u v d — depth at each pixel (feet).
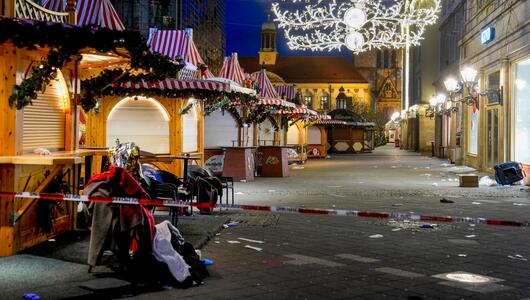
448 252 27.20
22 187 25.43
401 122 225.76
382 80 368.27
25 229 26.09
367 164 110.73
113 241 21.76
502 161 71.41
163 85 41.32
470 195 53.01
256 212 40.70
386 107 366.22
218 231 32.48
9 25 23.09
